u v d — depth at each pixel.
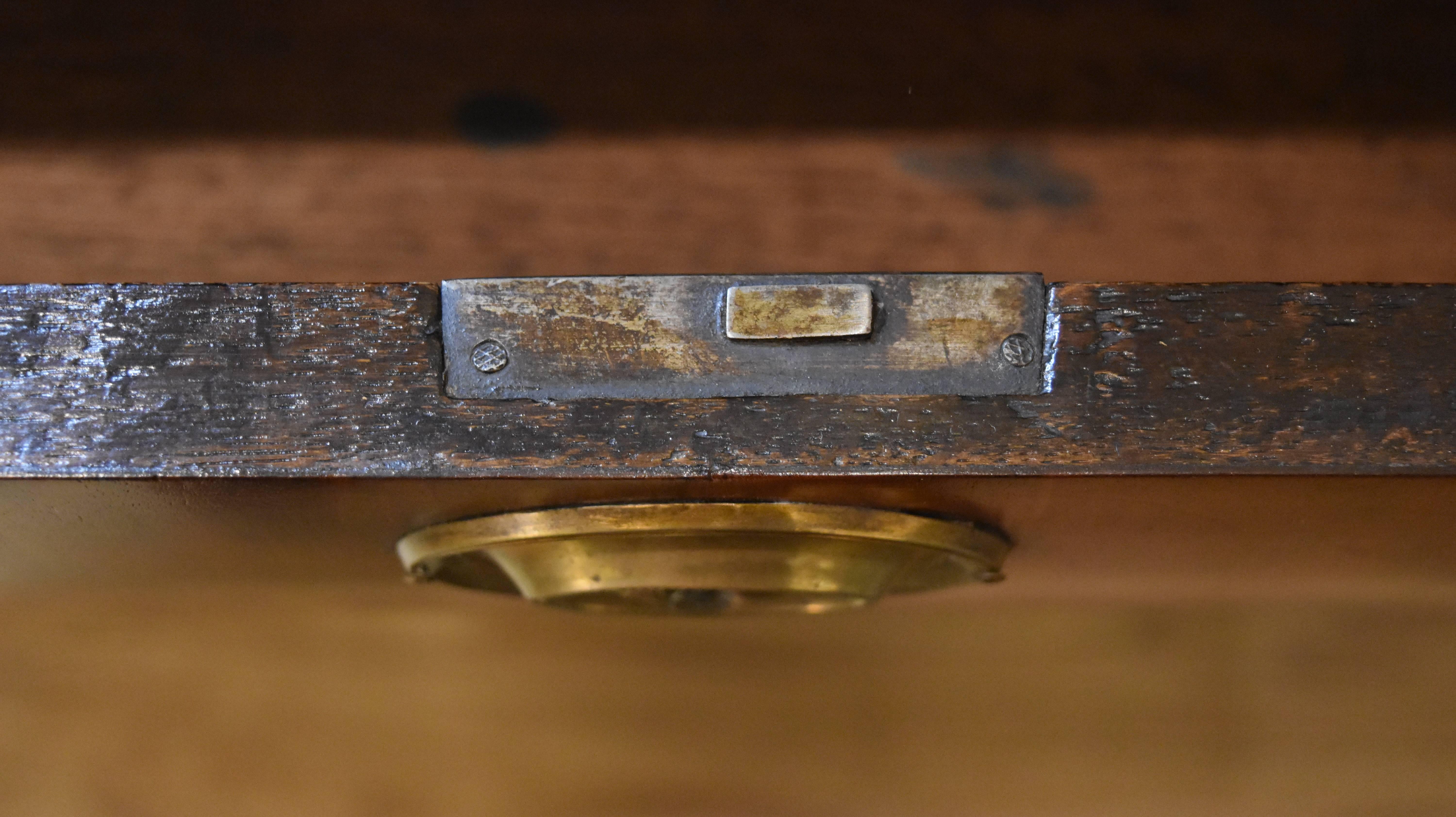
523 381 0.38
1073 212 0.47
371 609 0.56
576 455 0.38
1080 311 0.38
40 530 0.41
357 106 0.46
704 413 0.38
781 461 0.38
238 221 0.46
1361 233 0.46
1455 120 0.46
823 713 0.61
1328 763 0.59
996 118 0.46
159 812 0.59
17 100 0.45
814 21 0.45
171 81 0.45
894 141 0.46
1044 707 0.60
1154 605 0.56
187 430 0.38
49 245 0.46
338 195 0.46
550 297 0.38
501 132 0.46
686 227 0.46
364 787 0.60
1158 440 0.38
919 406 0.38
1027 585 0.47
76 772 0.59
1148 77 0.46
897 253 0.47
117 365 0.38
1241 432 0.38
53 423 0.38
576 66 0.46
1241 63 0.46
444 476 0.38
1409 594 0.48
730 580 0.40
